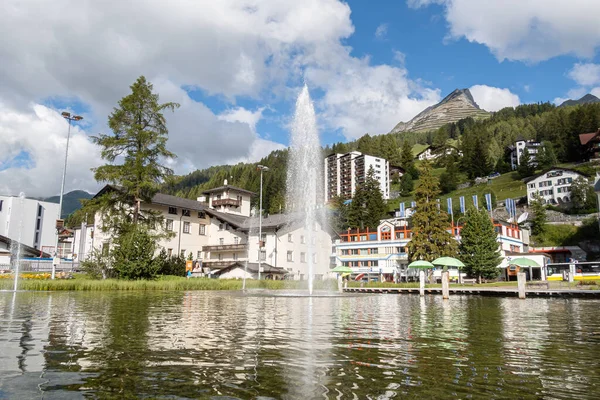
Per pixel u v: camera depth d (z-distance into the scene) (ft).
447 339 35.01
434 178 194.70
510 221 260.83
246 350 28.32
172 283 126.41
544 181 388.16
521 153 531.50
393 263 238.27
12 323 39.86
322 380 20.90
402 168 640.17
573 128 481.87
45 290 102.94
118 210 152.97
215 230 246.68
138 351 27.37
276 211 410.52
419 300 100.22
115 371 22.03
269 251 215.31
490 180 487.20
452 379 21.43
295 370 22.88
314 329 39.58
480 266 185.06
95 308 56.90
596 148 433.48
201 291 119.55
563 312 66.03
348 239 264.93
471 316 57.52
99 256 132.36
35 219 288.92
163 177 158.81
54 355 25.68
